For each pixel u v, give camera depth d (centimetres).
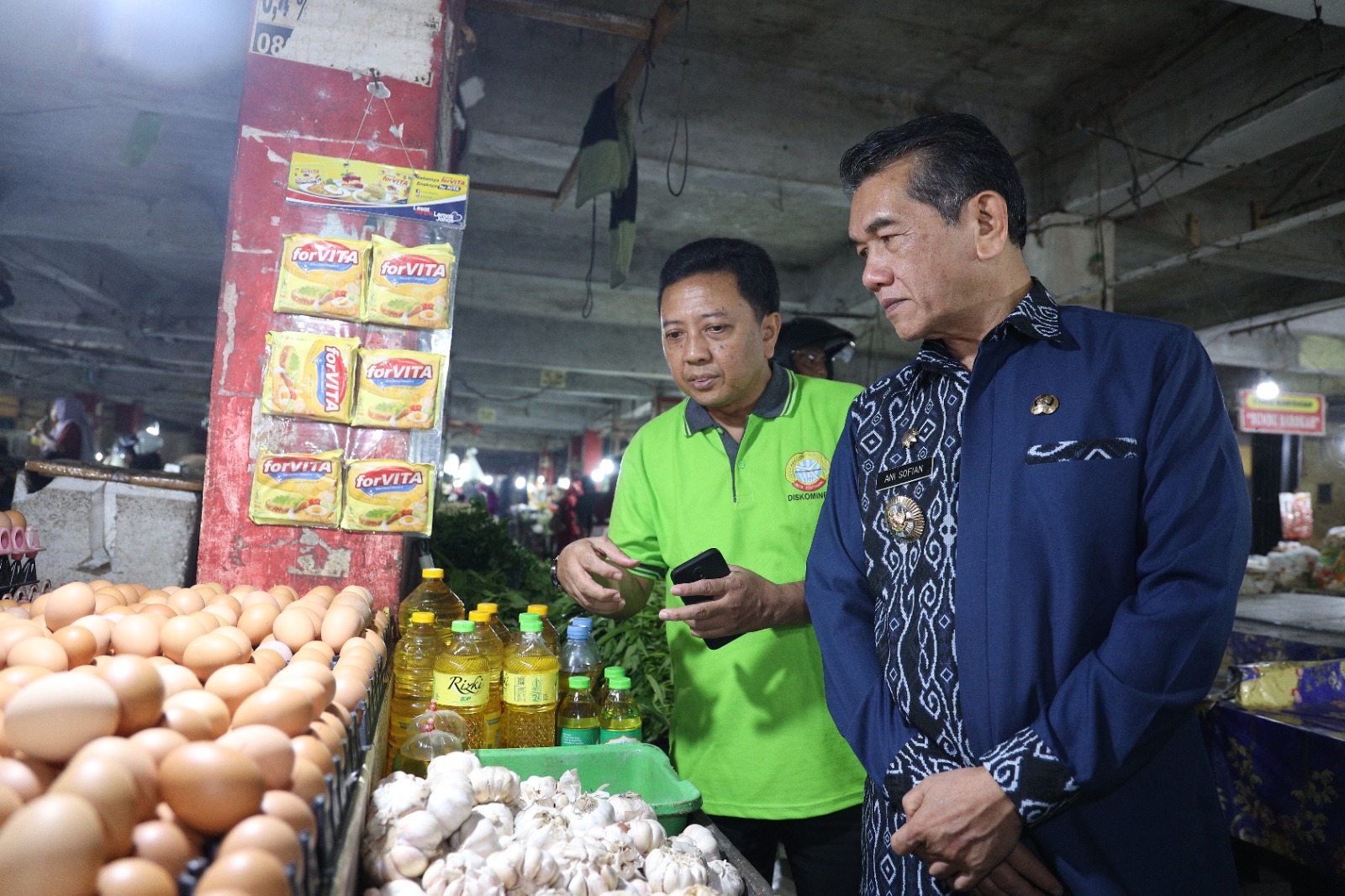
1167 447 116
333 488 209
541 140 523
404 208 216
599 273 921
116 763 71
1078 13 493
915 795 115
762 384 192
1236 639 468
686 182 579
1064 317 132
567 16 310
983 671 122
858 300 872
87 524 229
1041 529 120
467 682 167
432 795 113
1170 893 116
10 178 788
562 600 328
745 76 563
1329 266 708
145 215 824
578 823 125
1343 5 374
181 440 2650
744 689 180
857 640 142
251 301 209
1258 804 266
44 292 1140
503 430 3055
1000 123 614
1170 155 517
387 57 219
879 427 147
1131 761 110
